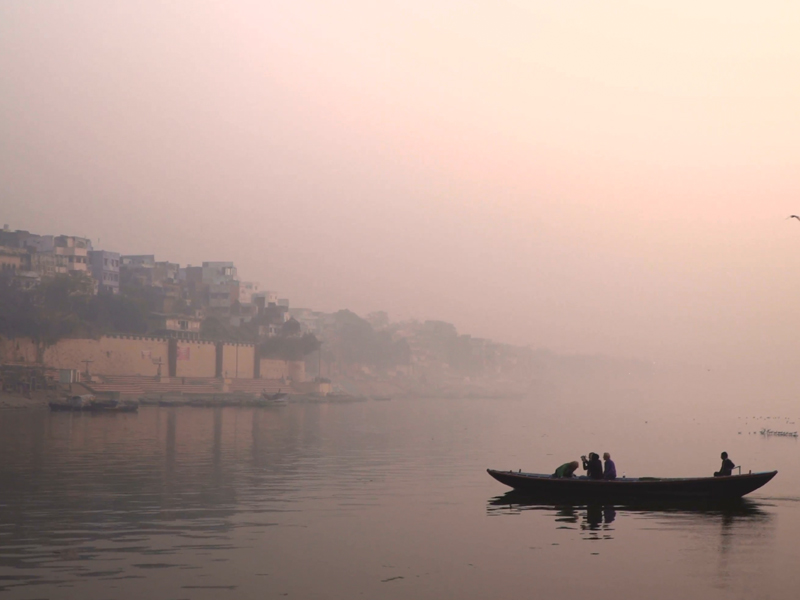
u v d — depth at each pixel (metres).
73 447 45.56
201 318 151.75
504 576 17.50
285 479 33.00
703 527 22.88
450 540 20.98
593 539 21.22
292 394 156.25
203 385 131.88
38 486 29.59
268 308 173.12
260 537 20.98
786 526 23.03
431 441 58.53
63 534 20.95
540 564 18.55
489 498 28.14
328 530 22.08
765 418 107.94
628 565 18.50
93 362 113.50
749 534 21.91
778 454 50.66
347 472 36.09
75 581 16.50
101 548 19.39
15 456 40.25
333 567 18.06
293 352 166.62
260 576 17.19
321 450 48.16
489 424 86.62
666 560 18.92
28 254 128.12
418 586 16.70
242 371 147.75
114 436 54.28
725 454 29.11
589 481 27.48
